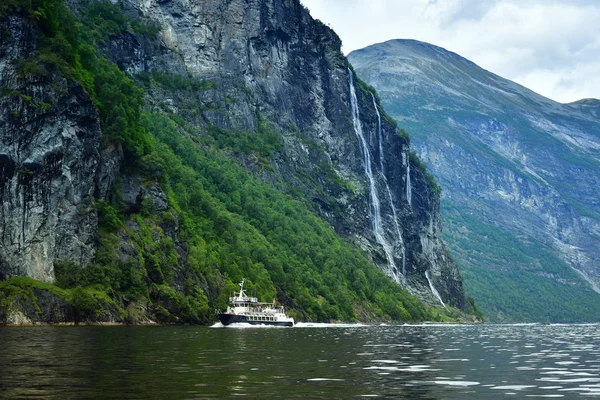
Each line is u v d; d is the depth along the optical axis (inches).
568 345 5128.0
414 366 3137.3
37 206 5910.4
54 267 5920.3
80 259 6053.2
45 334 4434.1
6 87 5944.9
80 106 6318.9
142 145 7514.8
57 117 6107.3
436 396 2276.1
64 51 6505.9
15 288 5482.3
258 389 2332.7
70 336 4296.3
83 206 6220.5
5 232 5738.2
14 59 6067.9
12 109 5876.0
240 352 3624.5
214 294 7426.2
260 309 7372.1
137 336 4517.7
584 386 2541.8
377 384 2506.2
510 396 2297.0
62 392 2201.0
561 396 2308.1
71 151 6181.1
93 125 6412.4
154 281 6628.9
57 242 5974.4
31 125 5944.9
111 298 6043.3
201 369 2792.8
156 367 2817.4
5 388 2258.9
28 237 5826.8
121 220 6702.8
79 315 5689.0
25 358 3026.6
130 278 6304.1
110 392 2213.3
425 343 4953.3
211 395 2202.3
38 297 5536.4
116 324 5905.5
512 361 3533.5
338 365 3095.5
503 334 7258.9
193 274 7190.0
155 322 6304.1
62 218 6028.5
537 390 2434.8
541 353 4163.4
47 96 6087.6
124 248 6407.5
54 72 6210.6
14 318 5334.6
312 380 2571.4
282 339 4901.6
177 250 7150.6
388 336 5925.2
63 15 7155.5
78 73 6633.9
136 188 7047.2
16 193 5821.9
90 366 2787.9
